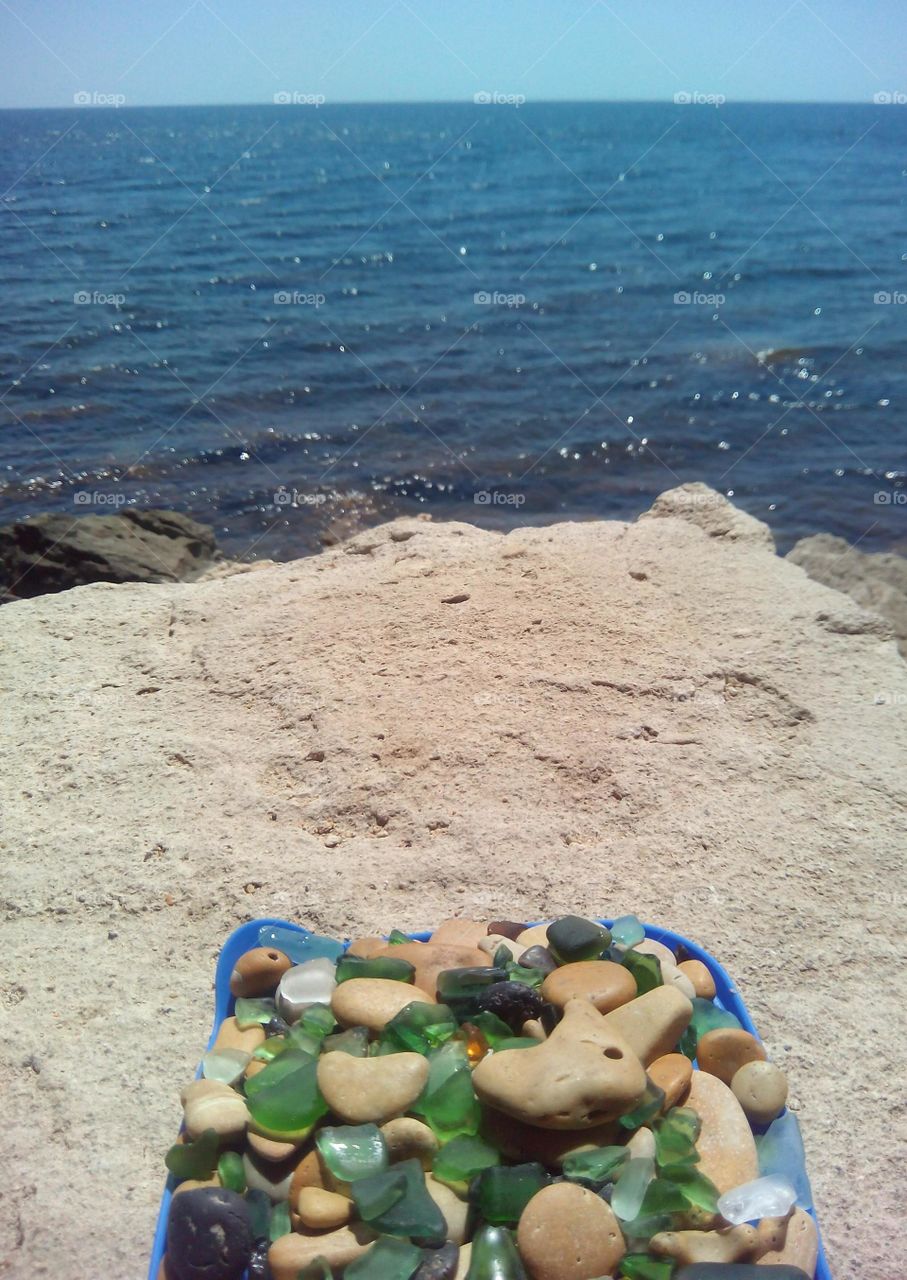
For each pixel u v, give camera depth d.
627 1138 0.27
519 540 0.72
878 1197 0.32
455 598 0.63
